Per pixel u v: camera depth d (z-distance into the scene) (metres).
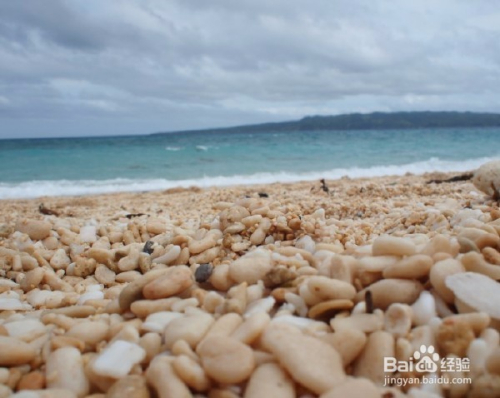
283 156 2.12
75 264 0.27
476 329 0.13
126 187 1.14
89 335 0.15
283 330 0.13
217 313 0.16
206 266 0.19
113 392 0.12
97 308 0.19
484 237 0.18
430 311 0.14
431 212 0.30
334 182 0.96
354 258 0.18
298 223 0.26
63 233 0.32
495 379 0.12
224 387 0.12
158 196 0.85
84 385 0.13
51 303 0.21
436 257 0.16
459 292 0.14
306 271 0.18
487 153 2.16
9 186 1.20
